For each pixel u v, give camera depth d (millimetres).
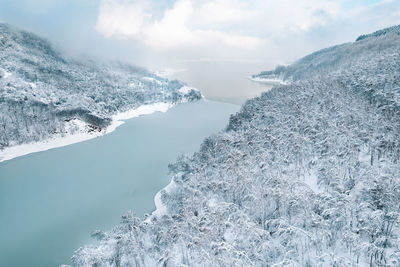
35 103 184000
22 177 116125
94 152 145500
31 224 81625
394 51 144750
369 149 66062
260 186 55562
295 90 135875
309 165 66125
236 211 51031
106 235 53812
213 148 94938
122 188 101250
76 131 173750
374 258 35906
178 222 51781
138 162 127312
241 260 36344
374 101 98188
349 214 43969
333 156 61281
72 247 70812
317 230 42125
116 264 46812
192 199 61188
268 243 40938
